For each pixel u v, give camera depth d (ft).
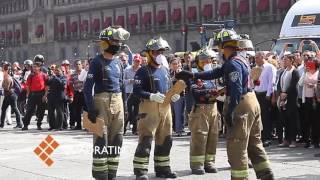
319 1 69.15
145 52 31.50
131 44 267.80
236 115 25.50
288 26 70.59
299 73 43.86
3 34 354.95
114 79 29.01
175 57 55.11
